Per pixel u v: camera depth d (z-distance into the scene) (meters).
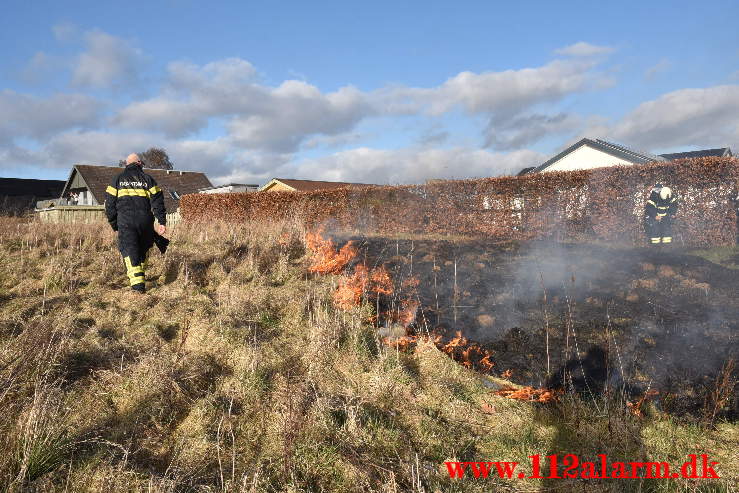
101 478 2.27
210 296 5.09
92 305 4.63
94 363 3.50
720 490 2.40
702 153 25.53
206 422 2.84
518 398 3.37
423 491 2.28
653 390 3.42
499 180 11.59
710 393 3.33
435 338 4.37
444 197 12.48
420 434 2.84
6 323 4.03
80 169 35.78
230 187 34.22
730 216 8.81
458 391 3.38
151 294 5.09
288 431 2.65
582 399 3.35
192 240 7.79
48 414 2.62
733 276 6.05
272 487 2.32
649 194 9.80
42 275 5.66
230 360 3.56
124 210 5.17
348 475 2.42
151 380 3.17
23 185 46.50
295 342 3.93
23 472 2.21
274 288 5.28
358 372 3.49
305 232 8.13
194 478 2.36
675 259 7.30
